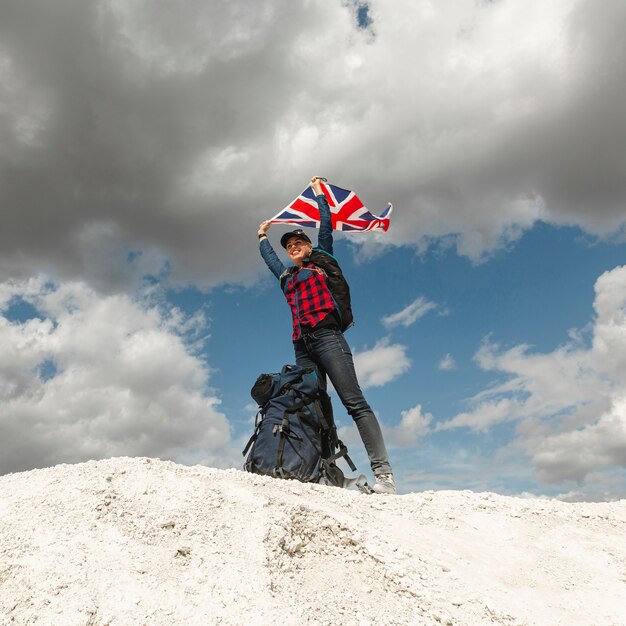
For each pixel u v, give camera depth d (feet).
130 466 13.25
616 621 11.56
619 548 14.93
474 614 10.81
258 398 16.69
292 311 17.93
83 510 10.96
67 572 9.18
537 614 11.37
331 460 16.34
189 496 12.10
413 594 11.04
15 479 12.79
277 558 10.69
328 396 17.12
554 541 14.99
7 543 9.80
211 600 9.15
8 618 8.30
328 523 12.35
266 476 14.60
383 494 15.96
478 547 14.05
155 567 9.77
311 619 9.35
